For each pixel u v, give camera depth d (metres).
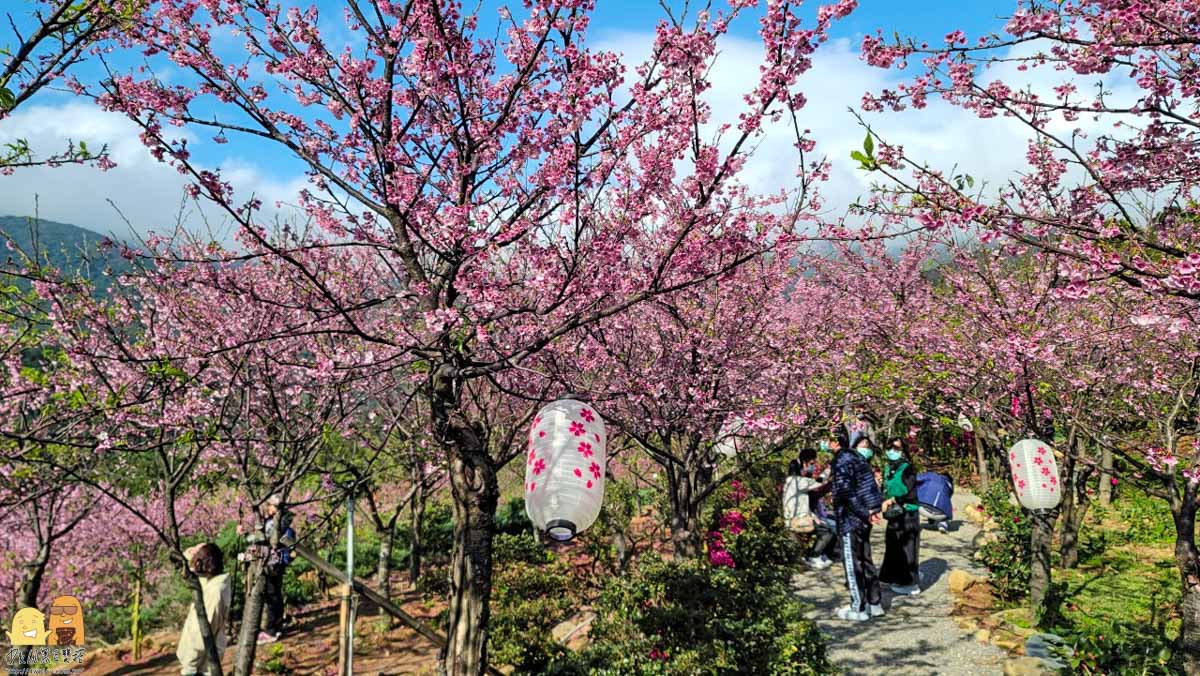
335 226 5.17
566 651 6.86
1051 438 7.37
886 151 3.66
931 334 9.27
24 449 4.52
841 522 8.36
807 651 6.52
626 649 5.91
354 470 5.95
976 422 8.48
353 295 7.12
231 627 10.38
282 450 6.24
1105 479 12.02
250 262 6.55
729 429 7.65
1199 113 3.89
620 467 13.01
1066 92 4.02
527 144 4.79
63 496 8.12
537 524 3.83
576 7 4.38
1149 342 6.27
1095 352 7.08
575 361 7.23
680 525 8.10
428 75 4.60
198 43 4.62
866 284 12.88
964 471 16.16
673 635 6.16
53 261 4.99
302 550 5.33
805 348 8.97
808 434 8.51
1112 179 4.17
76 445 4.31
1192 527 4.77
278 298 6.04
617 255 4.60
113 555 13.61
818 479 10.77
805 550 11.19
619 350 7.44
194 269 4.68
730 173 4.22
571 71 4.58
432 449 7.98
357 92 4.72
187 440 4.87
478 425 5.38
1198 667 4.62
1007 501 10.84
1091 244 3.49
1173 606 7.58
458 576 4.54
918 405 8.38
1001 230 3.64
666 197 4.90
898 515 9.02
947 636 7.46
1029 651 6.70
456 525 4.65
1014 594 8.38
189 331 6.21
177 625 12.43
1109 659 5.98
